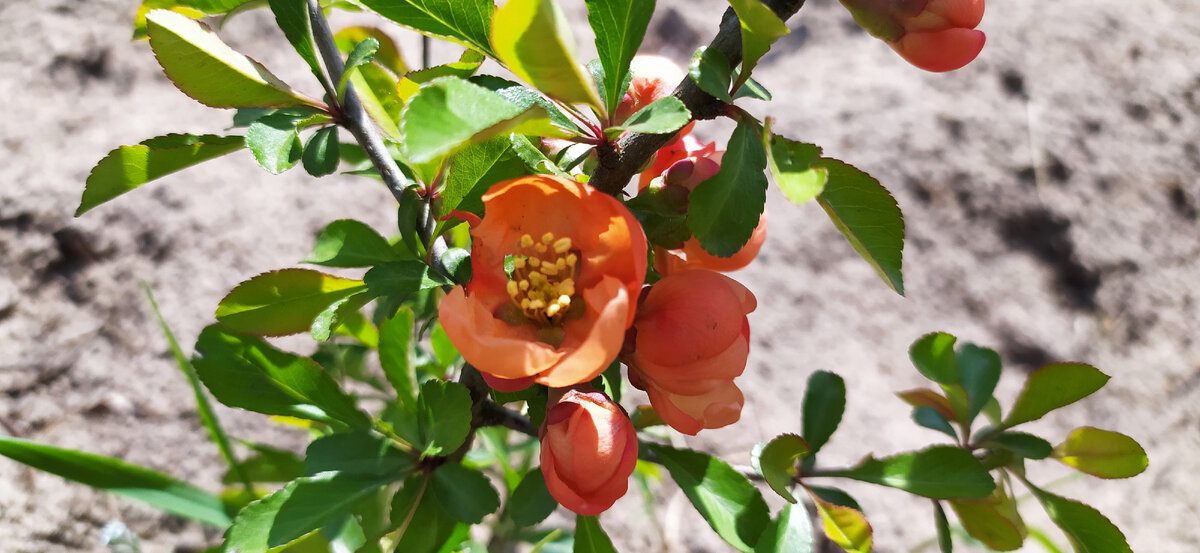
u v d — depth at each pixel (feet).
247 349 0.58
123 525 1.00
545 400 0.54
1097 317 1.40
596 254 0.47
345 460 0.56
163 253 1.20
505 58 0.38
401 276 0.50
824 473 0.64
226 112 1.35
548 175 0.43
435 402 0.54
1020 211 1.45
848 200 0.46
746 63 0.44
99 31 1.35
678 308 0.46
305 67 1.41
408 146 0.35
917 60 0.47
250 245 1.23
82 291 1.15
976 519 0.66
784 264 1.38
